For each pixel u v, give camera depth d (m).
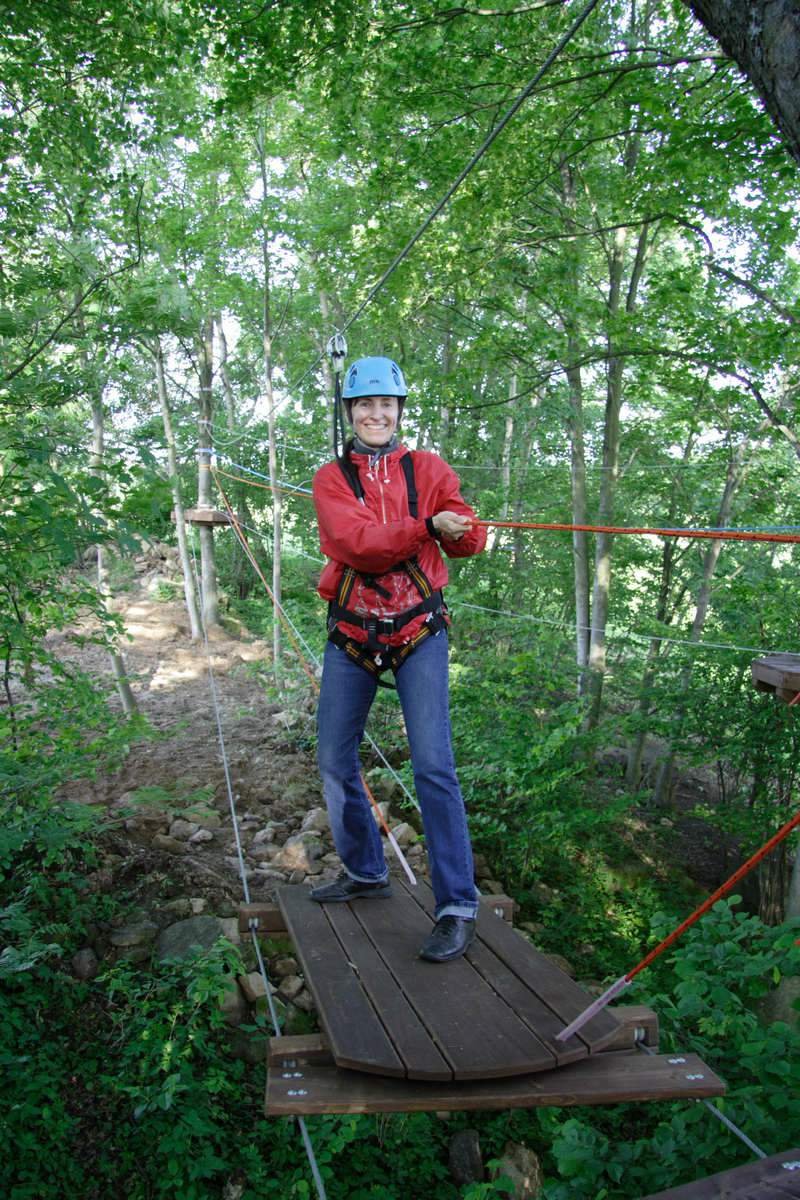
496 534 15.82
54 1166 4.34
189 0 7.39
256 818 7.77
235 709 11.80
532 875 9.85
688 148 9.03
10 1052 4.67
